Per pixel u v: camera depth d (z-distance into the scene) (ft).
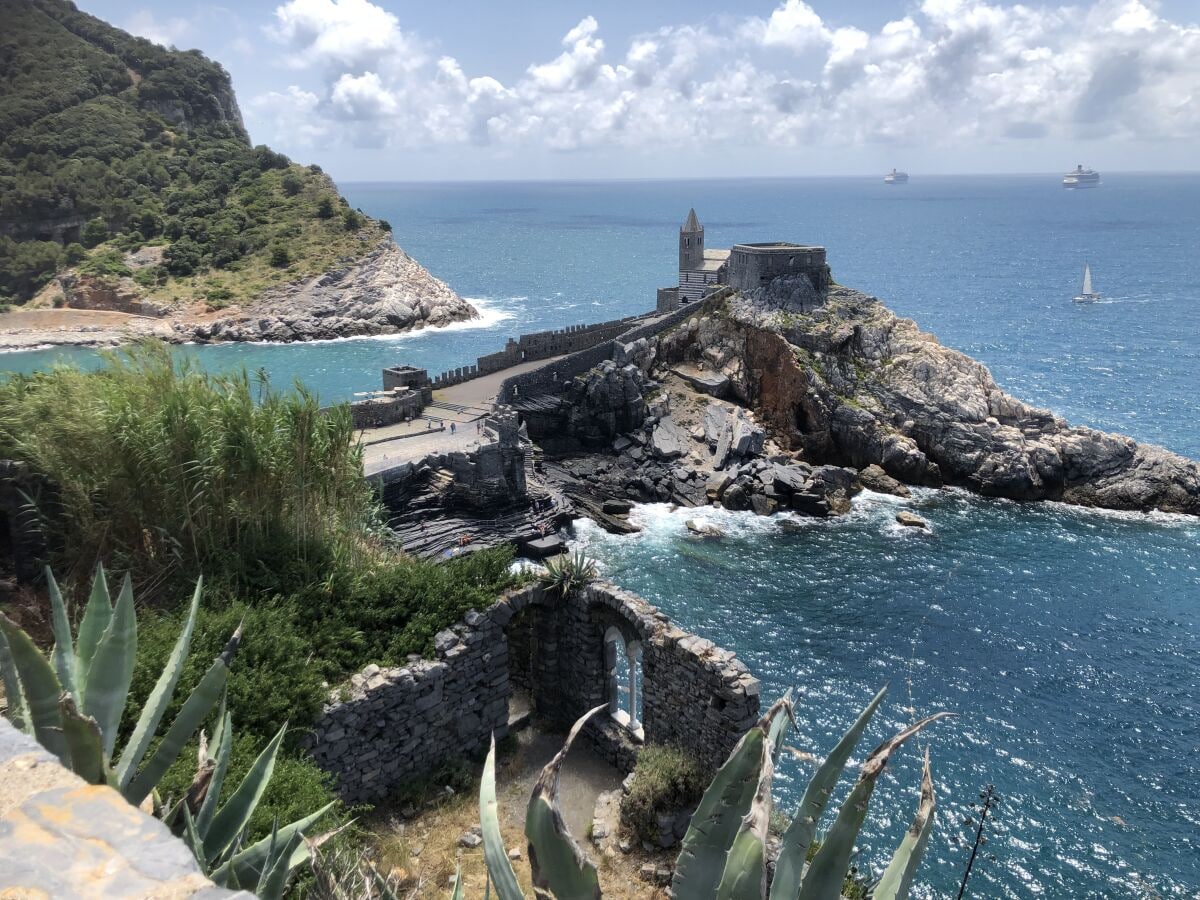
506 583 92.32
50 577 34.19
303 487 97.40
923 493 268.62
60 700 23.71
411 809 78.79
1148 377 413.59
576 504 247.29
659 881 69.77
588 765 87.97
